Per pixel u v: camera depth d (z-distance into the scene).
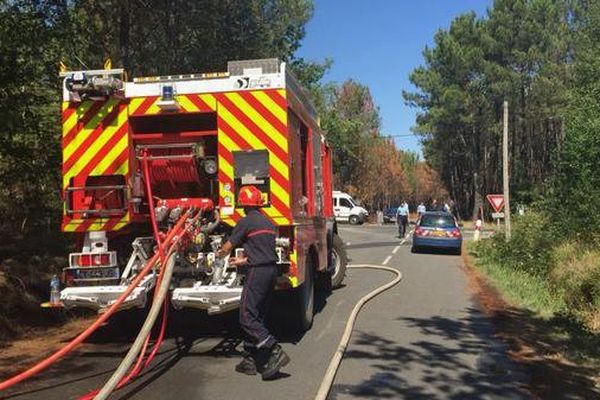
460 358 7.66
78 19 13.22
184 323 9.41
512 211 45.34
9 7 10.48
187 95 7.86
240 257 7.58
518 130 62.34
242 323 6.68
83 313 10.01
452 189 75.62
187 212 7.72
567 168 17.72
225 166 7.80
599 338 8.86
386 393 6.24
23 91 9.38
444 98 56.31
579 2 50.94
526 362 7.52
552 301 12.10
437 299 12.27
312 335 8.78
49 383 6.37
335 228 13.42
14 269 10.02
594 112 17.67
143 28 18.38
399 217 31.94
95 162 7.86
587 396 6.29
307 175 9.59
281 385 6.38
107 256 7.53
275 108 7.77
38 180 11.11
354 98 67.12
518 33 54.34
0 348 7.83
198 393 6.09
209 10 18.16
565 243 15.95
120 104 7.88
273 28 23.62
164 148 8.03
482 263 19.08
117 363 7.23
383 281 14.78
